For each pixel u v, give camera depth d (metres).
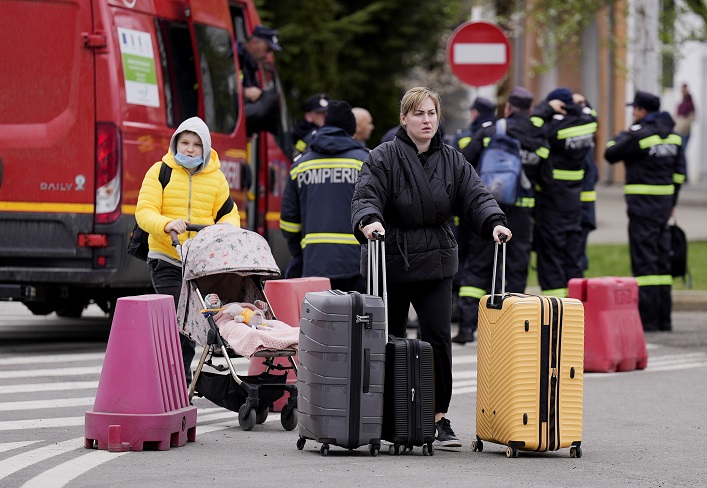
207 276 19.81
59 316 33.72
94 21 25.84
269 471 15.56
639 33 40.28
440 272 17.48
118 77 25.94
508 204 29.08
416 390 16.91
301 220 23.92
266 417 19.70
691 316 37.41
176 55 27.64
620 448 18.14
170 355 17.41
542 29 61.28
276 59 71.75
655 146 33.00
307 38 72.44
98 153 25.80
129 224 26.09
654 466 16.73
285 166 32.53
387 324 17.64
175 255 21.09
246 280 19.95
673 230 33.50
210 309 19.11
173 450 17.00
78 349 27.75
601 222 61.12
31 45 26.16
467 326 30.02
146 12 26.86
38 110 26.12
